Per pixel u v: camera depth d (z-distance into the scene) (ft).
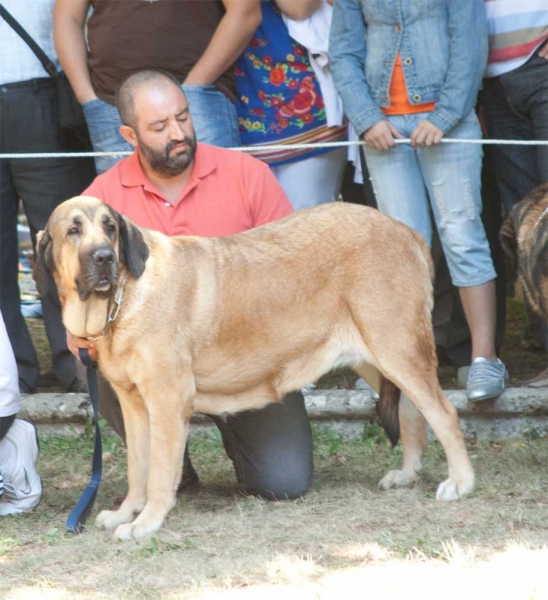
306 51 34.65
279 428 26.18
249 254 24.30
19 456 25.86
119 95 25.25
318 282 24.57
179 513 25.23
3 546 23.13
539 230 27.20
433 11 29.96
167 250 23.50
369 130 30.73
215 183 26.21
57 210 22.63
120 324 22.84
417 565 20.17
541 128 32.01
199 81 32.09
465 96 29.94
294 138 34.96
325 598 18.62
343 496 26.25
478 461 28.94
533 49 31.65
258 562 20.80
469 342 35.55
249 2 32.12
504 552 20.68
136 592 19.70
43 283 23.15
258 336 24.27
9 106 34.35
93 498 24.62
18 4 34.09
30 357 36.35
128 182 26.09
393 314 24.53
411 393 24.84
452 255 31.32
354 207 25.25
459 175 30.63
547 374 33.68
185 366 23.36
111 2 32.48
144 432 24.54
